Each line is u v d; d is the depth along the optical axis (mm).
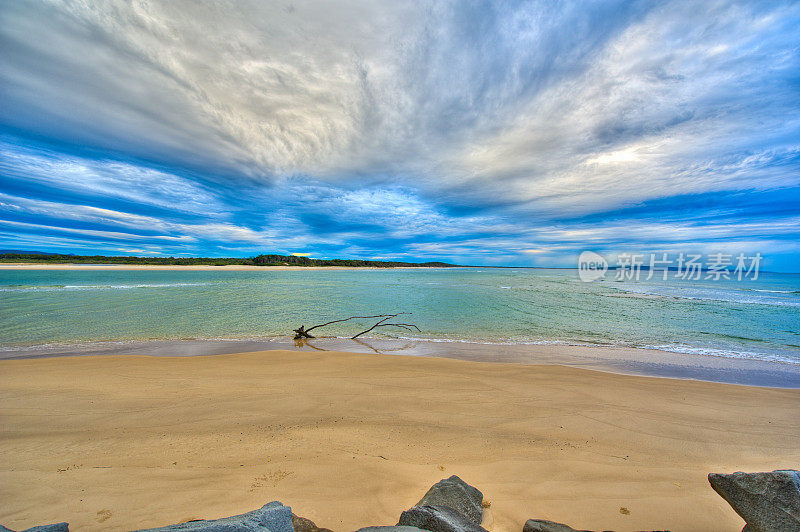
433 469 3637
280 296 28672
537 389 6801
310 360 9258
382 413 5438
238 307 21875
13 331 14031
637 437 4688
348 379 7371
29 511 2779
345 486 3236
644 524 2682
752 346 11992
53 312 18594
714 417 5504
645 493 3150
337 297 28281
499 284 46812
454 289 37125
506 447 4281
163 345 11781
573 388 6914
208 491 3098
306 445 4207
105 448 4098
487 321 17391
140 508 2828
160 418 5160
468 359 10133
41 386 6734
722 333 14281
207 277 59844
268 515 2277
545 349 11484
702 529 2633
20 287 33250
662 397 6488
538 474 3541
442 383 7125
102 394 6285
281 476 3416
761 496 2324
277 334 14242
